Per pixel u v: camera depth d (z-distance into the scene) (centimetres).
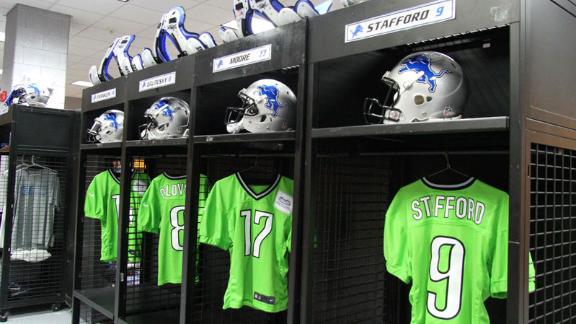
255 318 254
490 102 165
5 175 455
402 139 171
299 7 169
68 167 396
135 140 273
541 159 126
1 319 360
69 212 396
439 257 148
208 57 212
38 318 369
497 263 134
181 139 225
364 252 195
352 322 193
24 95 403
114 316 271
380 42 141
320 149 166
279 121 191
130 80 276
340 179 182
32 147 375
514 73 112
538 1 119
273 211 205
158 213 274
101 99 311
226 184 213
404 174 208
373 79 180
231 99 230
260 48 183
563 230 132
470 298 141
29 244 375
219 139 200
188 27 625
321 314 179
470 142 172
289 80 216
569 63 135
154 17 596
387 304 208
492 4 116
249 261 207
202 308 247
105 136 311
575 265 141
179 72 232
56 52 596
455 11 123
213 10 560
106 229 329
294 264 165
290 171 239
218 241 209
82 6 567
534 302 123
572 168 138
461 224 145
